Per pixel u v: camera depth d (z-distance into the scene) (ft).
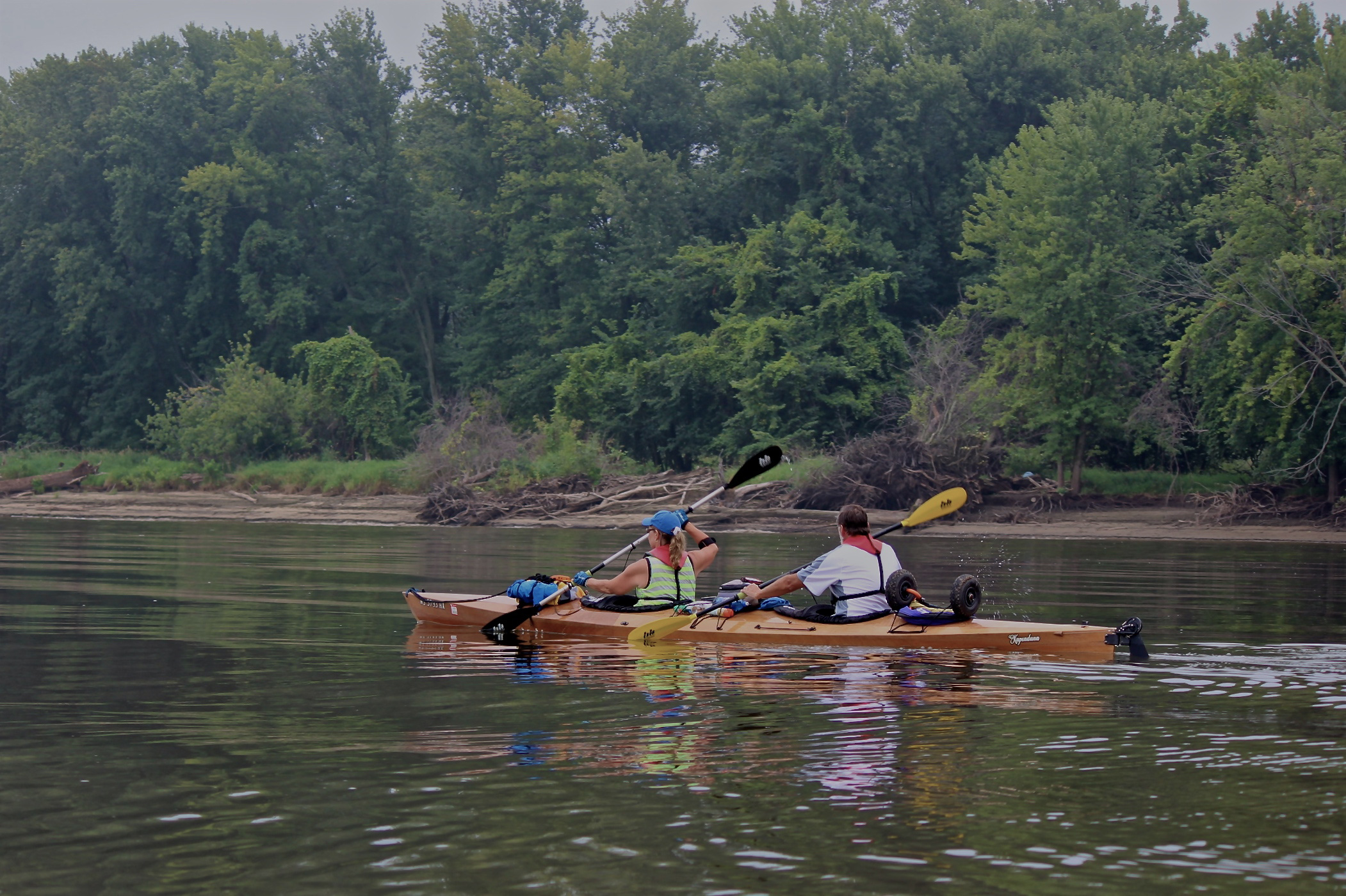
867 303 141.49
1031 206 125.49
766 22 173.17
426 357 211.20
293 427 161.79
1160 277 124.06
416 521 116.16
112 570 58.44
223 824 15.56
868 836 15.08
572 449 133.39
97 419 209.05
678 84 200.54
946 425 114.83
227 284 204.85
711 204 181.57
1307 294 101.40
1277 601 44.75
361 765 18.56
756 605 33.91
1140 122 127.34
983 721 21.76
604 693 24.85
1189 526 102.73
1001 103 168.96
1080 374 119.44
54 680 26.66
